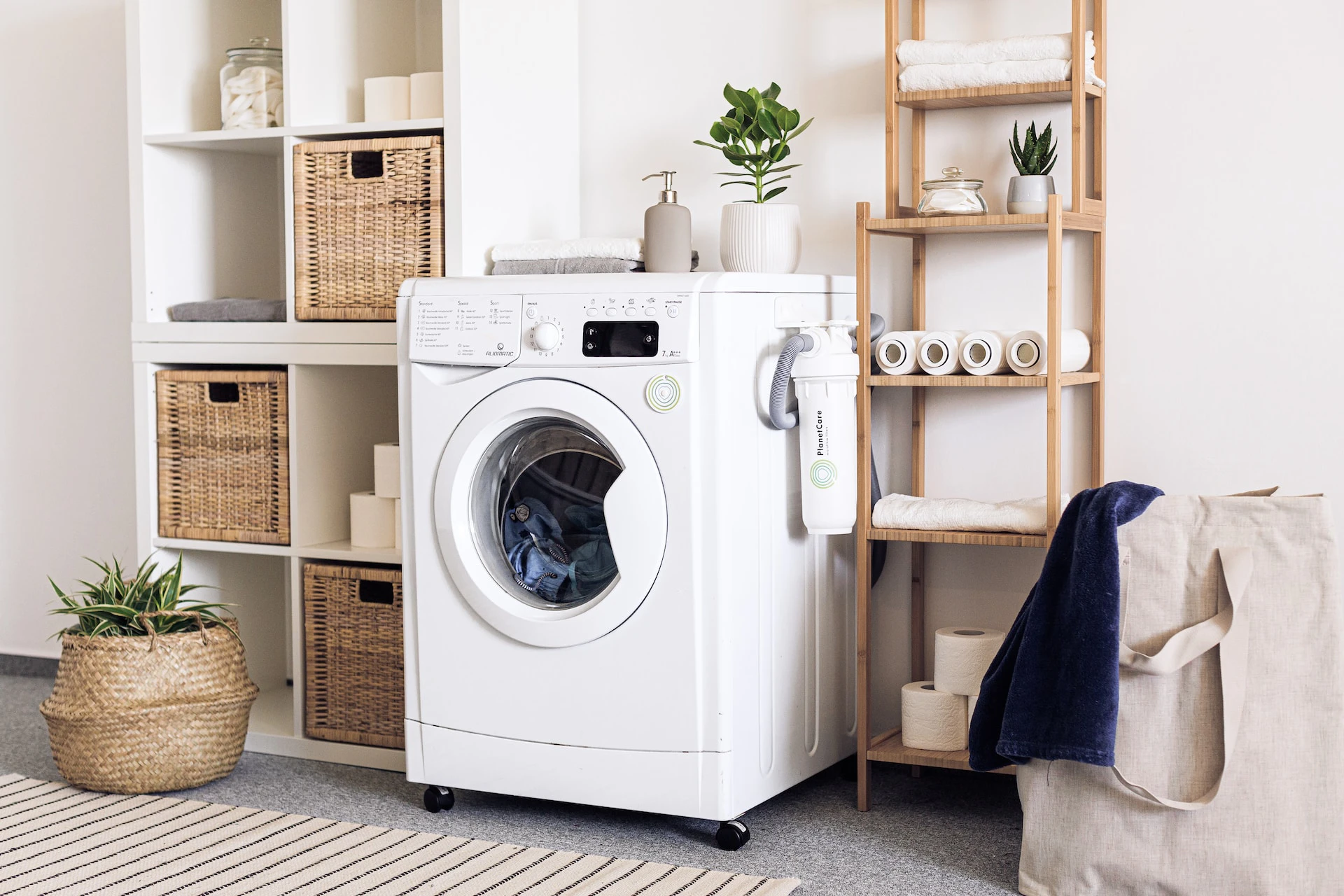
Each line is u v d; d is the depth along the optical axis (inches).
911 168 103.7
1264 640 74.2
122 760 96.6
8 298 139.4
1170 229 96.1
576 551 89.7
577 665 88.0
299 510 108.1
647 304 84.6
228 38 119.7
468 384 90.1
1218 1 94.0
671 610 85.0
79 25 134.0
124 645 96.9
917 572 104.7
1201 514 75.8
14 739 114.4
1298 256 92.8
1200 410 96.0
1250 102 93.6
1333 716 73.2
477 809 95.3
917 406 103.8
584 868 82.5
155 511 114.3
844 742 102.4
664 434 84.2
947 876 82.6
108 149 133.9
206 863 83.5
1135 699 76.1
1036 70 92.7
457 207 99.7
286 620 127.9
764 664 89.2
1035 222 89.8
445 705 92.8
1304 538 74.2
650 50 113.3
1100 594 74.7
